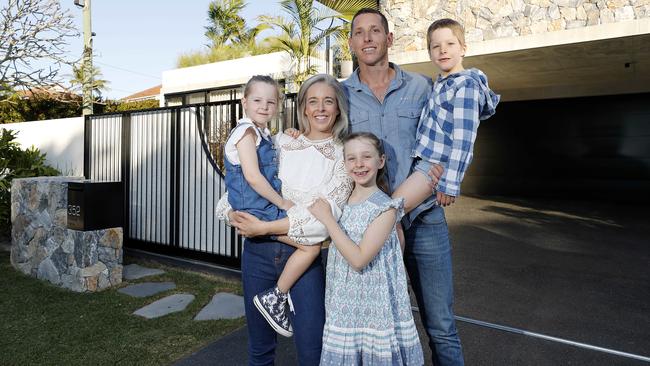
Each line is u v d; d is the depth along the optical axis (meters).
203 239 4.97
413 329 1.78
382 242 1.68
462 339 2.98
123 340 3.03
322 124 1.92
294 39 9.04
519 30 6.88
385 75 2.08
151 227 5.39
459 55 2.06
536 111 11.49
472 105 1.82
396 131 2.04
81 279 4.05
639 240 6.30
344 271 1.78
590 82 10.49
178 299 3.88
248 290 1.96
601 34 6.27
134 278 4.55
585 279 4.41
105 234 4.21
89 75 5.64
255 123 1.96
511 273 4.63
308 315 1.83
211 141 5.06
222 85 10.27
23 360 2.73
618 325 3.23
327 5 8.98
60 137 7.77
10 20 4.89
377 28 1.98
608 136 10.60
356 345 1.75
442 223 2.12
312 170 1.88
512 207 9.76
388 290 1.74
